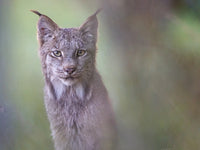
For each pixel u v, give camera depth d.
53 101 6.98
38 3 8.94
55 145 7.03
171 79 7.00
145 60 6.97
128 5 6.96
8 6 7.23
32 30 8.47
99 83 7.00
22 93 7.39
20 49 7.84
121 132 7.07
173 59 6.98
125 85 7.02
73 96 6.96
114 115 7.07
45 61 6.96
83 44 6.94
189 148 7.03
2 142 7.12
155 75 6.98
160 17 6.99
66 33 6.93
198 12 7.10
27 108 7.28
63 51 6.91
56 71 6.93
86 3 7.52
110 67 7.06
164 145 7.05
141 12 6.96
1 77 7.20
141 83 6.99
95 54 6.99
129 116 7.06
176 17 7.03
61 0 8.47
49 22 6.94
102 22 7.01
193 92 7.00
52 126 7.01
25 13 8.73
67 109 6.97
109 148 7.01
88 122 6.96
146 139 7.06
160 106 7.03
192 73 6.99
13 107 7.18
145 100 7.02
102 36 7.03
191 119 7.04
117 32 6.98
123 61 7.00
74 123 6.97
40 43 6.96
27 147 7.15
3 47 7.21
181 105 7.02
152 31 6.96
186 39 7.00
